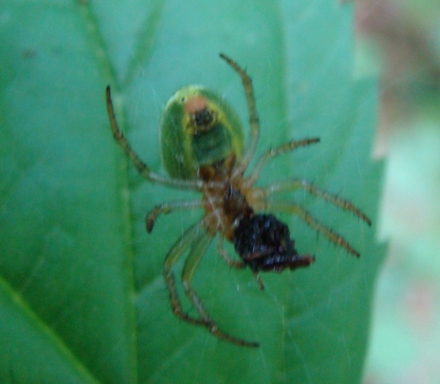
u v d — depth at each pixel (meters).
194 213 0.05
